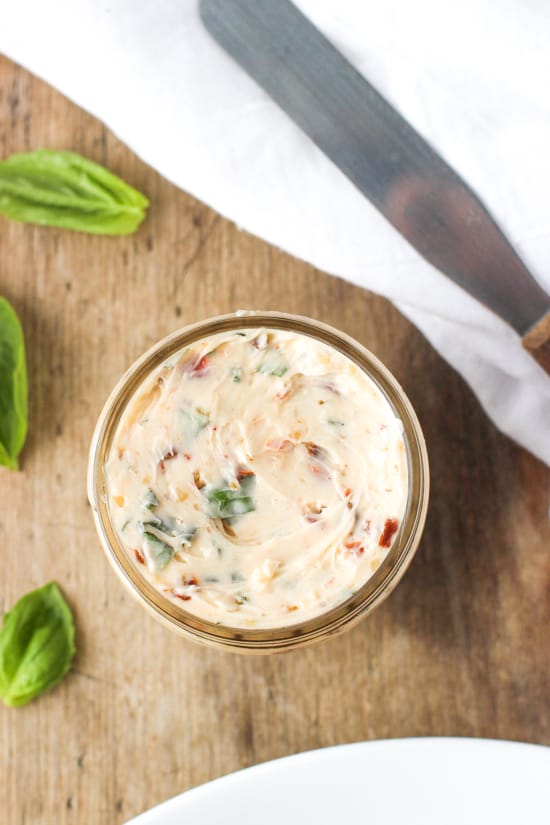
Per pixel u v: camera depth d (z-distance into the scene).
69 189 0.47
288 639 0.43
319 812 0.45
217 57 0.46
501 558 0.47
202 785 0.45
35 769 0.46
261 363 0.44
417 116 0.45
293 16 0.45
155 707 0.47
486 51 0.43
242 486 0.44
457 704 0.46
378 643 0.47
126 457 0.44
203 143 0.46
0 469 0.47
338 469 0.44
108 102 0.46
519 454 0.47
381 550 0.43
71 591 0.47
